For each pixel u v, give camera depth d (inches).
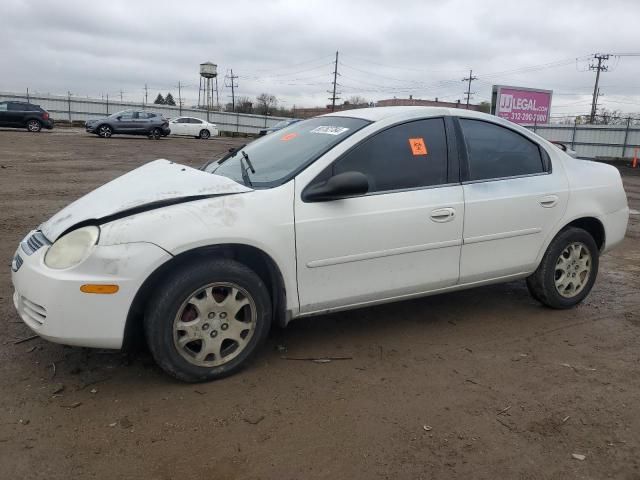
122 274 118.4
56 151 774.5
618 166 1072.2
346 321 172.4
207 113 1982.0
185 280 123.6
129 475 99.7
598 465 106.7
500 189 164.2
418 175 153.1
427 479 101.2
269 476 100.8
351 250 141.9
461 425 118.5
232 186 133.8
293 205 135.0
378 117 153.9
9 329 155.8
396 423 118.3
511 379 139.4
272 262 133.7
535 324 175.9
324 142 149.3
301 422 117.4
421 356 150.2
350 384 134.0
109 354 143.3
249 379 134.5
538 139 178.7
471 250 161.0
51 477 98.4
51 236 128.0
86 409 119.1
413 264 152.1
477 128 166.7
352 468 103.6
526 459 107.9
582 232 182.5
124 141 1095.0
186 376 128.6
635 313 189.6
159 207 126.1
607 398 131.5
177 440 109.9
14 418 114.6
